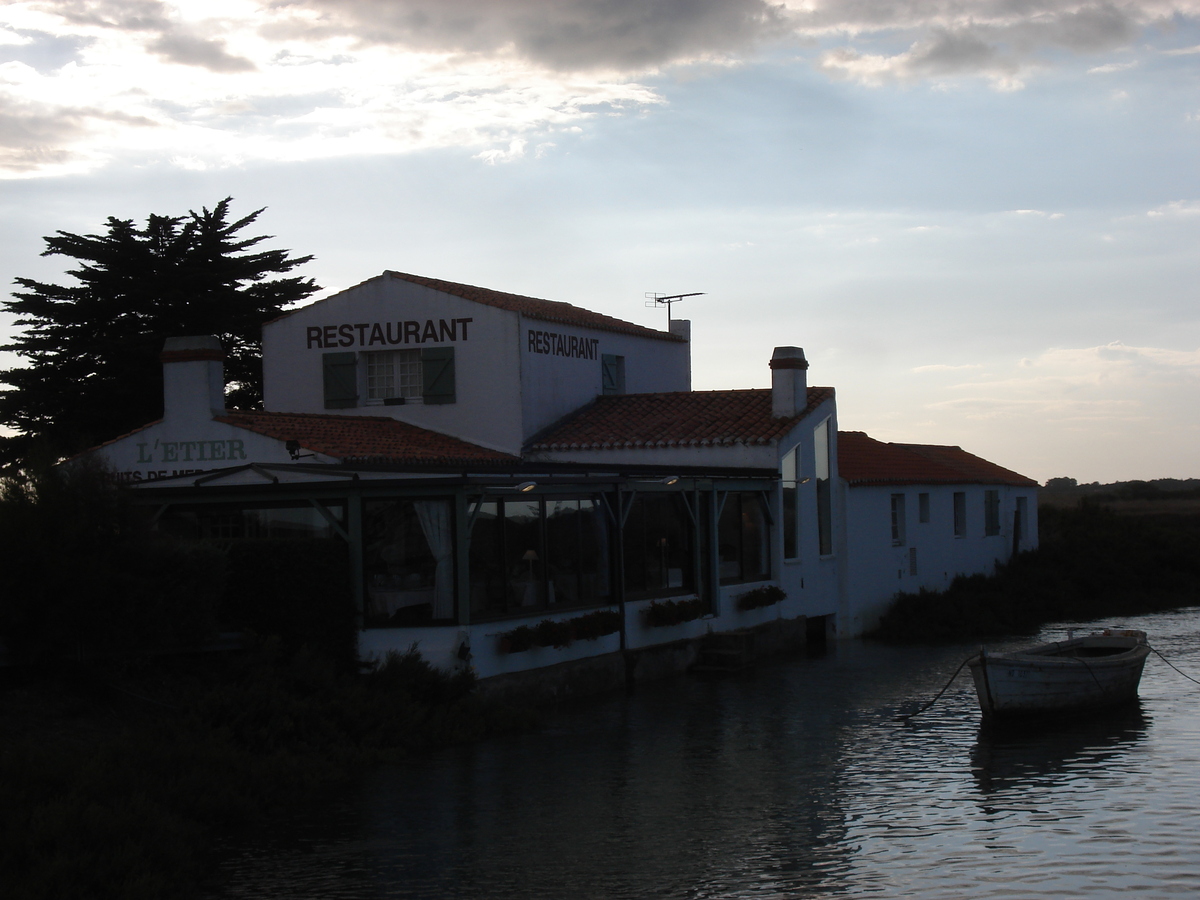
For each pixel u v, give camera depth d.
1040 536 42.16
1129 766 14.07
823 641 27.55
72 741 12.80
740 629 23.77
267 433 21.17
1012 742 15.59
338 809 12.52
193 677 15.30
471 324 25.94
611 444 25.77
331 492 17.11
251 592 16.42
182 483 18.84
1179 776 13.53
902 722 17.11
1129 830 11.39
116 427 35.28
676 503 22.84
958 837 11.29
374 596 17.02
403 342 26.48
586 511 20.16
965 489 34.34
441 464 22.27
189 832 11.12
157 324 36.84
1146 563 38.62
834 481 28.19
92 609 14.09
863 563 28.67
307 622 16.39
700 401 28.16
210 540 16.31
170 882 9.99
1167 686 20.06
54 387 35.16
